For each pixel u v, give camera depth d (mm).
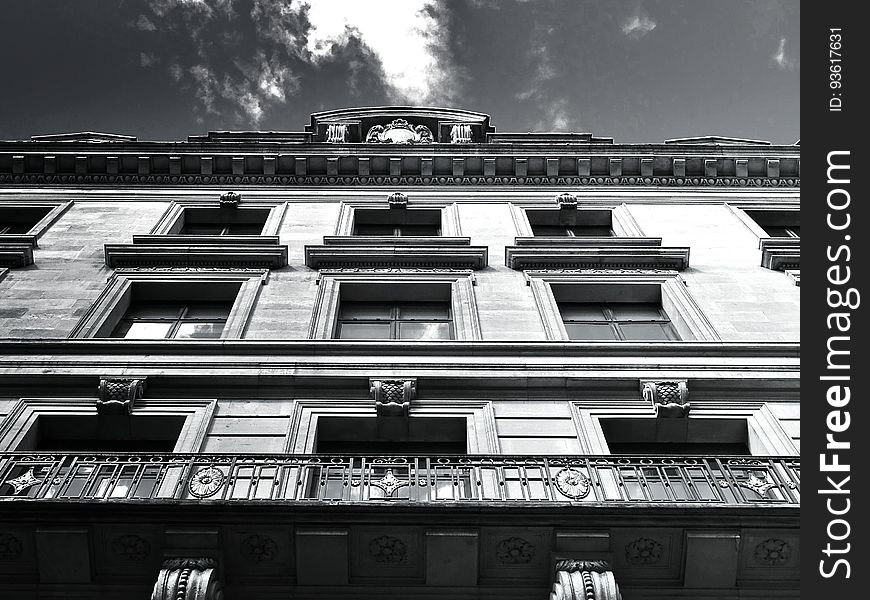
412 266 22391
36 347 17000
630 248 22688
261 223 27250
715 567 11602
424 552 11539
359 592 11555
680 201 28172
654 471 13945
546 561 11609
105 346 17125
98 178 29172
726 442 16062
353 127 34281
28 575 11523
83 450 15445
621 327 20453
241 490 13250
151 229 25234
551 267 22453
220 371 16516
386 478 12320
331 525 11500
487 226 25766
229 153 29625
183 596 10734
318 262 22453
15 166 29031
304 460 13500
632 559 11648
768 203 28031
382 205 27672
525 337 18656
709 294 20969
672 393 16062
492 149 29891
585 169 29547
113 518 11453
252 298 20359
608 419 15883
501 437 15086
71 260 22672
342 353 17250
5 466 12539
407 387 16000
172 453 12750
